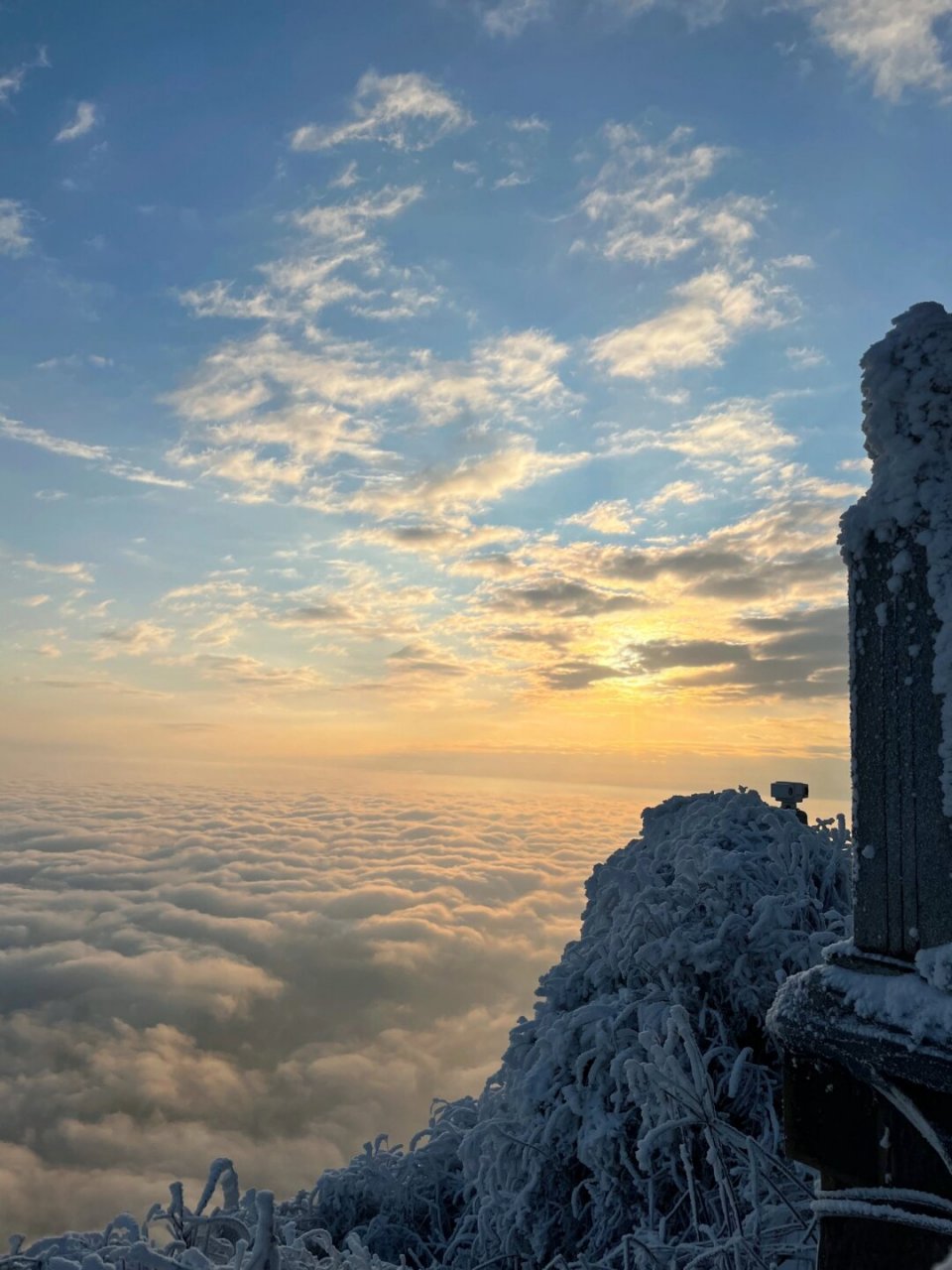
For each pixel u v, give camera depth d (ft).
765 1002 14.11
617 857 18.89
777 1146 12.42
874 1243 6.12
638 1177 12.96
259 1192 7.99
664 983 14.64
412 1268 16.71
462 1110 19.75
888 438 6.64
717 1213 11.53
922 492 6.37
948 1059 5.50
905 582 6.48
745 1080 13.23
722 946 14.52
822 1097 6.57
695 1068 9.94
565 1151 14.47
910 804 6.32
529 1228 14.44
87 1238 10.60
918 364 6.52
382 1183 18.15
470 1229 16.51
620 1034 14.32
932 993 5.88
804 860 15.84
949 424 6.38
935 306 6.66
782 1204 10.14
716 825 17.20
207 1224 10.84
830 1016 6.45
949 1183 5.69
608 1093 14.14
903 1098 5.88
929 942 6.07
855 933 6.66
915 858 6.24
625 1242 10.60
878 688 6.63
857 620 6.83
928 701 6.24
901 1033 5.88
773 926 14.58
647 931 15.51
